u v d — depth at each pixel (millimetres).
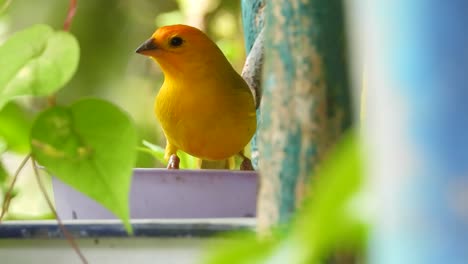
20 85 1621
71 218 1664
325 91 1565
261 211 1570
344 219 916
